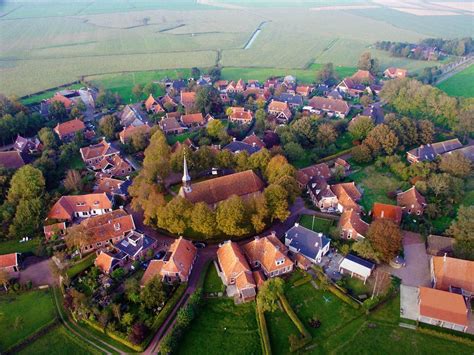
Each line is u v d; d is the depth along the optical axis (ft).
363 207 459.32
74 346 296.30
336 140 624.59
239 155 503.20
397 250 357.82
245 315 317.22
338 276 354.95
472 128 603.26
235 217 378.32
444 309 305.53
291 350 285.43
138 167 558.15
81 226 389.60
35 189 446.19
